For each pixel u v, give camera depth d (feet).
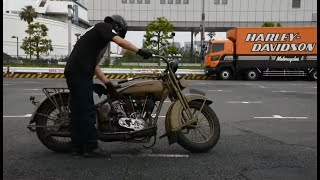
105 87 18.25
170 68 18.70
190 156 18.72
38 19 285.64
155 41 138.82
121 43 17.33
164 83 18.76
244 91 56.39
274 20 205.57
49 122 18.86
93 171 16.30
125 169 16.61
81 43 17.48
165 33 138.82
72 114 17.63
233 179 15.51
